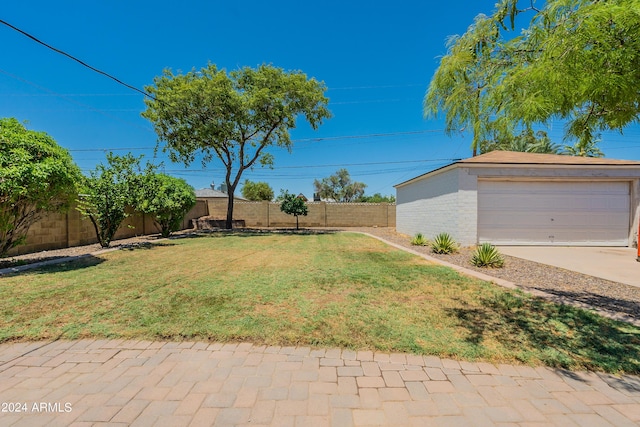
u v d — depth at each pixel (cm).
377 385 221
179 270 589
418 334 302
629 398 208
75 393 208
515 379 230
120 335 299
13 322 327
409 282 496
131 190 972
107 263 663
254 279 514
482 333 305
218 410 191
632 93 239
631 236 959
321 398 205
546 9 271
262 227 2070
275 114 1476
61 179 588
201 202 2047
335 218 2116
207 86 1366
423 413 190
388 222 2136
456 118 338
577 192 973
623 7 207
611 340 289
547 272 591
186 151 1572
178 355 262
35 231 815
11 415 185
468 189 941
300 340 288
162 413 188
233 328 312
